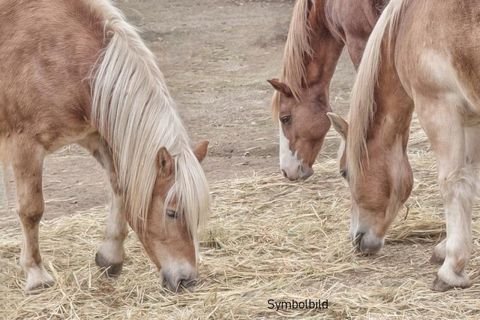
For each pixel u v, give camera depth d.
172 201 5.66
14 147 6.15
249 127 10.55
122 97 5.87
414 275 6.31
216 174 8.89
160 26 16.12
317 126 8.27
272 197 8.12
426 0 5.66
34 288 6.29
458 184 5.73
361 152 6.35
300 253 6.85
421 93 5.73
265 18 16.39
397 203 6.47
